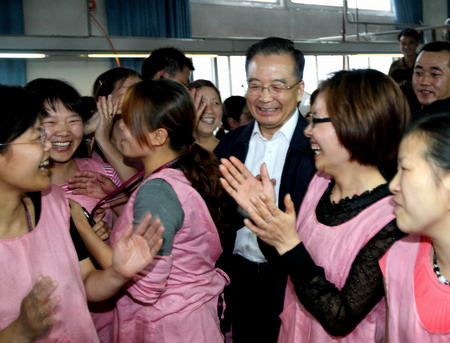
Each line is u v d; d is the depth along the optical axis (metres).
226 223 1.79
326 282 1.31
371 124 1.30
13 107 1.23
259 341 2.07
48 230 1.35
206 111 3.01
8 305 1.25
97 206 1.88
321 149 1.40
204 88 3.04
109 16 6.52
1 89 1.26
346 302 1.28
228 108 4.65
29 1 6.04
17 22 5.82
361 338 1.36
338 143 1.36
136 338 1.71
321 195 1.55
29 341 1.15
